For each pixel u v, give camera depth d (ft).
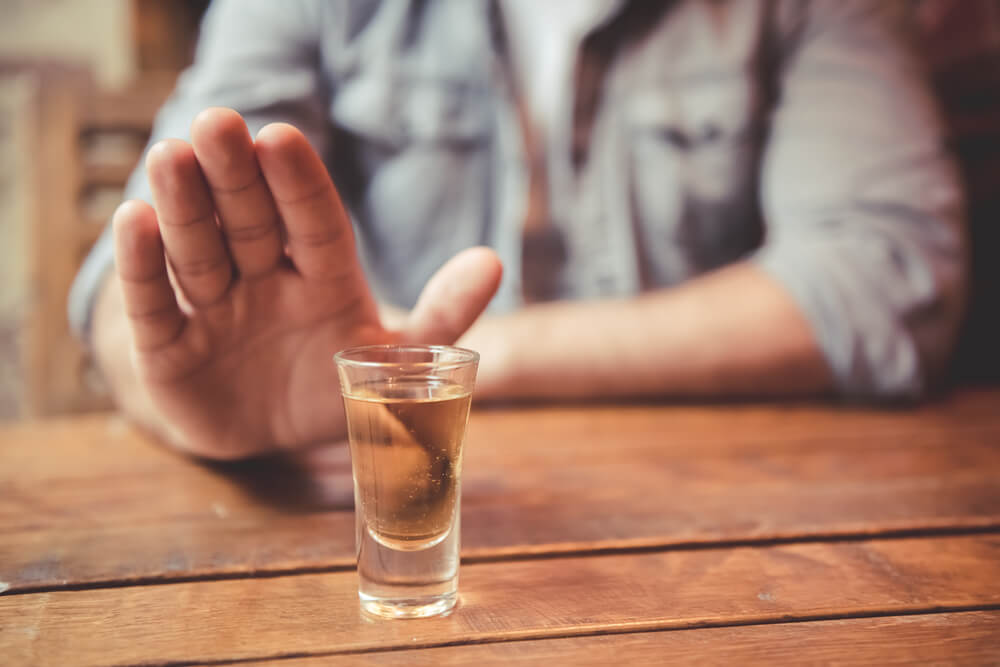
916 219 2.75
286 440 1.74
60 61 5.65
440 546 1.38
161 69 5.90
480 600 1.41
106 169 3.28
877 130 2.89
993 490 1.83
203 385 1.64
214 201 1.48
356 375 1.37
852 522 1.67
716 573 1.49
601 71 3.24
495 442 2.18
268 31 2.92
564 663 1.27
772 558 1.54
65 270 3.19
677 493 1.82
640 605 1.39
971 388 3.04
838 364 2.56
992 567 1.50
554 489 1.85
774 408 2.58
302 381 1.68
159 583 1.47
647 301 2.71
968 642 1.31
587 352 2.56
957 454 2.08
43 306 3.16
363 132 3.14
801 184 2.93
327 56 3.08
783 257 2.74
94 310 2.22
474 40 3.13
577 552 1.56
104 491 1.83
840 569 1.50
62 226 3.20
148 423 2.09
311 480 1.90
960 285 2.76
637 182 3.28
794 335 2.57
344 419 1.72
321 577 1.48
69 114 3.25
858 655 1.28
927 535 1.64
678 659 1.28
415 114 3.13
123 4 5.61
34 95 3.22
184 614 1.37
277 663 1.27
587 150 3.27
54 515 1.71
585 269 3.29
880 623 1.36
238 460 2.00
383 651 1.29
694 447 2.14
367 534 1.38
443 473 1.37
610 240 3.27
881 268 2.64
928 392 2.81
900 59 3.06
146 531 1.64
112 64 5.68
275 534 1.63
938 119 2.98
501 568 1.51
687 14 3.21
